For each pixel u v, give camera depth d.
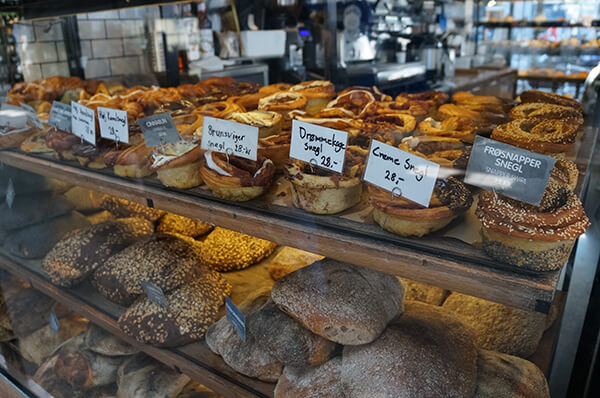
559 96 1.15
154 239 1.64
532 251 0.77
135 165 1.39
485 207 0.81
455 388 0.95
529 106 1.15
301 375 1.13
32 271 1.78
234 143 1.18
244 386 1.20
